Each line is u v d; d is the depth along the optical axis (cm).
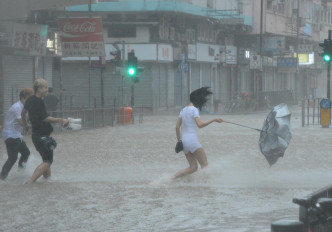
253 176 2227
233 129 5041
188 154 2100
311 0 14012
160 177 2227
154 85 8669
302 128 5109
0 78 5453
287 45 12912
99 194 1831
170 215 1509
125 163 2725
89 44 5672
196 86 9794
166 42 8738
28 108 2081
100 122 5347
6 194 1839
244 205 1641
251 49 11300
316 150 3284
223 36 10612
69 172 2402
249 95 9675
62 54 5725
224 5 10106
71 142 3803
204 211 1558
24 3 4994
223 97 10769
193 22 9481
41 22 8000
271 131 2105
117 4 8206
